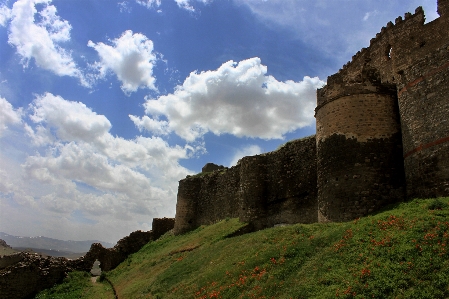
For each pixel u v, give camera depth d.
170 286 16.73
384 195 17.12
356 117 18.62
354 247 11.64
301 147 26.47
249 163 28.97
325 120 19.80
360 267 10.26
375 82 19.14
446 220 11.20
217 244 21.12
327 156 19.16
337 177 18.27
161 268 22.80
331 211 18.11
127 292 19.86
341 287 9.62
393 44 25.11
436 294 8.21
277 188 27.36
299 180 25.84
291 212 25.70
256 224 27.00
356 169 17.80
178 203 38.62
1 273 26.56
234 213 32.53
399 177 17.53
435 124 15.71
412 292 8.49
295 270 12.05
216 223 32.41
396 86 19.16
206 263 17.83
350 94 19.11
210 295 12.97
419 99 16.83
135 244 37.75
